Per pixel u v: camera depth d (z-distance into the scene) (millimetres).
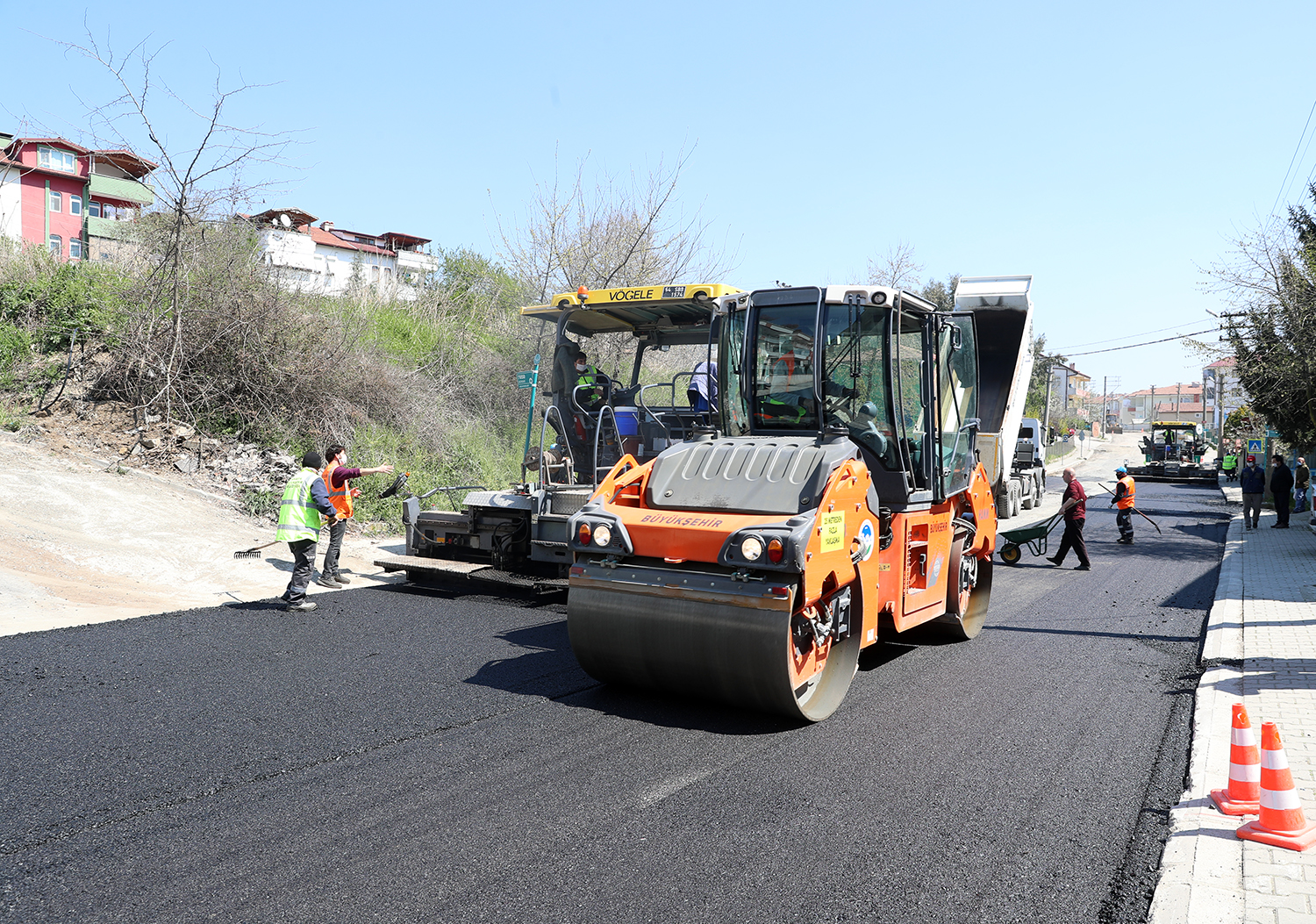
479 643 7297
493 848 3727
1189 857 3721
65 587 8266
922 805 4309
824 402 6832
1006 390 17422
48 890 3285
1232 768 4277
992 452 17719
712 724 5480
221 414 13312
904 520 6684
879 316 6660
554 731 5254
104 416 12664
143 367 12906
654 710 5723
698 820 4062
